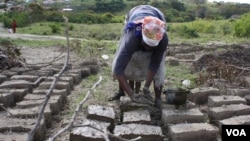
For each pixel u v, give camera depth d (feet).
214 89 18.86
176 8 164.14
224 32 77.10
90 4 169.27
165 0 170.71
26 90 19.17
